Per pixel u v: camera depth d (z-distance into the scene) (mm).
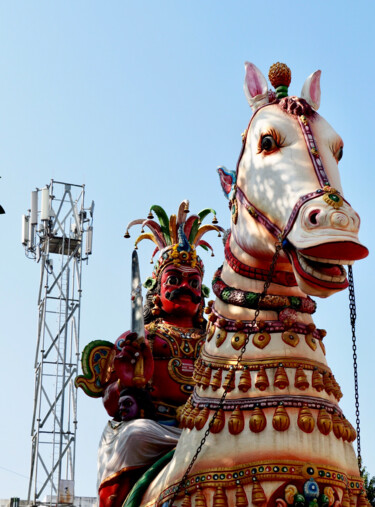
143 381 5633
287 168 4715
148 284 6582
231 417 4586
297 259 4543
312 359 4789
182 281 6379
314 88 5328
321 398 4660
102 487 5465
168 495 4664
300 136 4824
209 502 4449
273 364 4688
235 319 4965
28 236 17891
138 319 5672
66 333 16828
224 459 4504
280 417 4480
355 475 4656
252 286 4984
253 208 4879
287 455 4398
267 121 4926
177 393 5957
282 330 4801
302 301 4934
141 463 5379
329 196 4441
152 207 6703
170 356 6062
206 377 4875
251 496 4344
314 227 4387
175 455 4844
